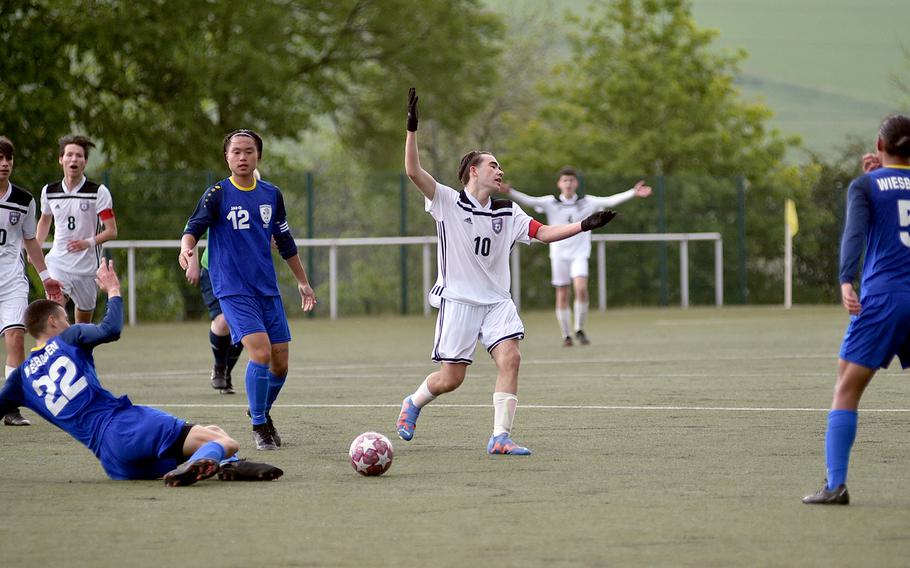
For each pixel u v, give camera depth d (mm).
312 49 127938
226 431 31719
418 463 26266
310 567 17031
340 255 95500
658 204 107438
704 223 109250
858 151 122688
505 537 18812
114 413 23906
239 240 29078
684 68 142125
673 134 135000
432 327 82062
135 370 50844
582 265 63125
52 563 17359
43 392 23906
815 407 35500
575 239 63156
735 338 67312
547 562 17219
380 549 18062
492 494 22500
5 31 97000
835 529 19234
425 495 22453
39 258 35219
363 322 88688
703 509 20906
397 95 132625
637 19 144625
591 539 18625
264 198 29453
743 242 110188
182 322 91625
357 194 96438
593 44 145750
